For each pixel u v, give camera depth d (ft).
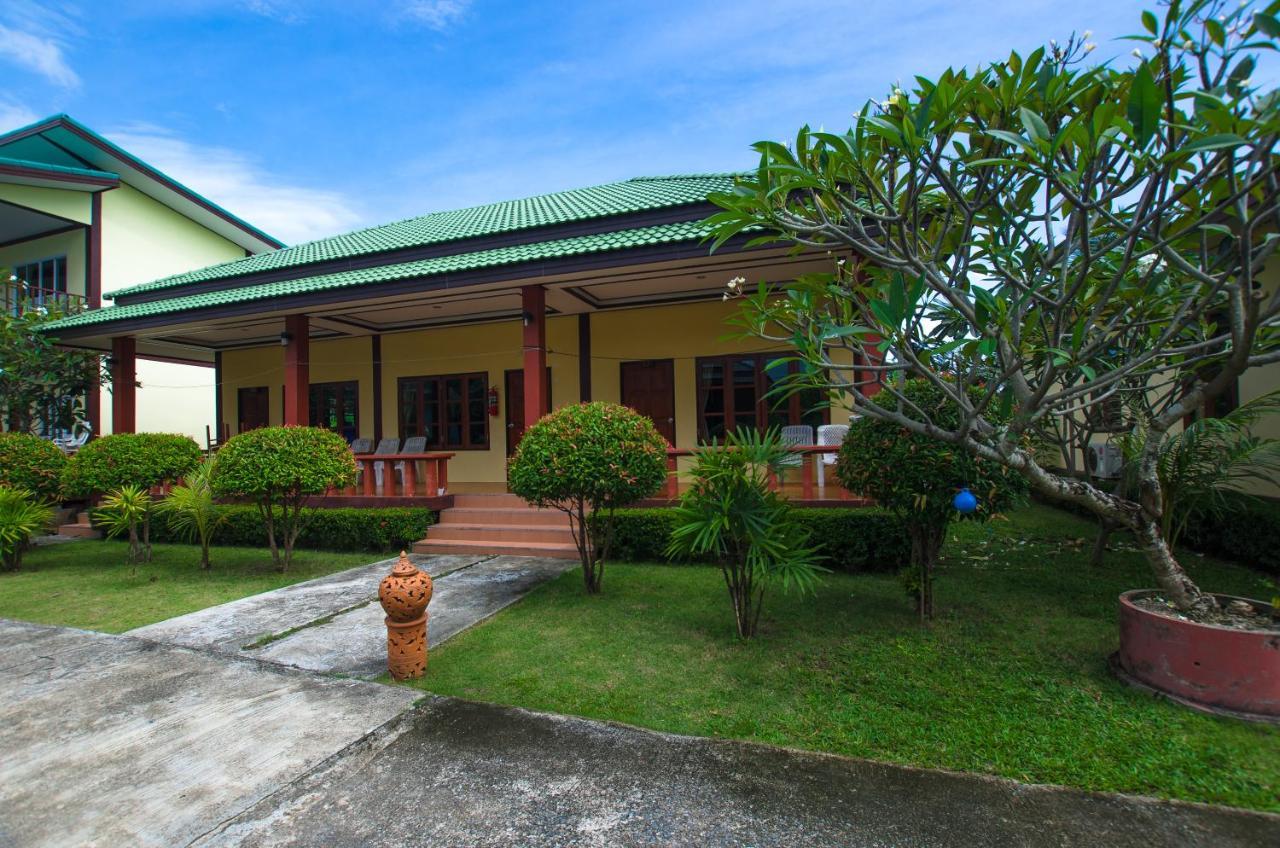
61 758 9.53
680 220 26.78
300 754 9.55
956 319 13.87
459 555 24.29
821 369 12.17
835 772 8.79
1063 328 11.24
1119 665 11.63
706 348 31.60
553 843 7.43
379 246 34.35
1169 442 14.05
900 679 11.65
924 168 10.71
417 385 37.52
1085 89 9.48
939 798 8.14
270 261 38.14
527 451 17.81
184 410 51.08
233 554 26.23
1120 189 9.53
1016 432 10.86
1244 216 9.17
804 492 21.40
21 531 23.36
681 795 8.31
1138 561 19.89
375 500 27.07
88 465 24.29
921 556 14.74
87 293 46.19
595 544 19.22
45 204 44.11
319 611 17.22
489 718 10.63
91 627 16.29
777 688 11.50
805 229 10.91
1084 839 7.32
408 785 8.68
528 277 25.20
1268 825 7.54
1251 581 17.03
